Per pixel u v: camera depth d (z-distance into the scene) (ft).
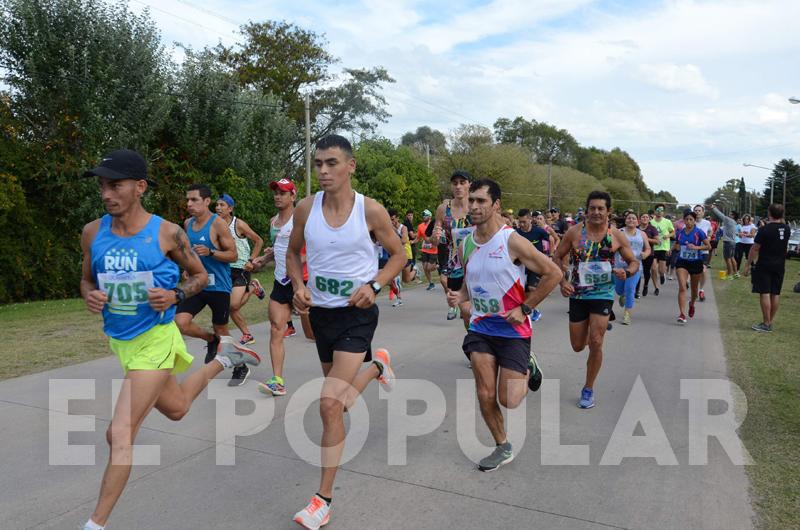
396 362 22.91
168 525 10.94
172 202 62.08
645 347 25.90
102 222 10.48
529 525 10.99
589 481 12.82
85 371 21.11
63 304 42.70
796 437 15.24
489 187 12.72
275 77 114.11
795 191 241.96
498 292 12.87
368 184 95.86
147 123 56.80
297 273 12.46
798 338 28.04
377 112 131.54
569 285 17.66
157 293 10.12
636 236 32.17
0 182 45.50
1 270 45.37
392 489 12.39
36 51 50.75
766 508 11.58
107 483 9.48
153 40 57.93
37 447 14.40
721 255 92.32
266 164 73.77
